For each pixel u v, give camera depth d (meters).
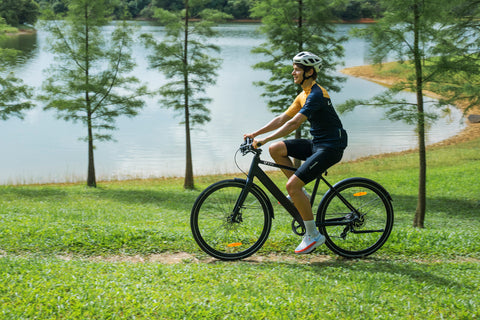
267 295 3.93
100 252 5.18
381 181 21.05
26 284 3.92
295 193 4.69
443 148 29.36
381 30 12.30
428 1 11.74
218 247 5.09
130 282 4.11
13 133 35.66
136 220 12.38
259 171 4.93
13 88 19.80
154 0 46.84
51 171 25.56
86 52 20.38
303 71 4.70
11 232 5.57
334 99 45.12
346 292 4.04
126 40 20.88
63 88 20.78
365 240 5.25
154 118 41.22
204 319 3.50
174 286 4.09
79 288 3.88
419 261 5.16
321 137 4.66
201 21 21.12
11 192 18.39
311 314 3.63
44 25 20.14
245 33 112.75
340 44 19.73
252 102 46.94
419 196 13.29
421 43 12.24
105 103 21.39
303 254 5.19
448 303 3.89
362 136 33.69
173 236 5.56
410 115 12.41
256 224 5.14
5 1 74.81
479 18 14.47
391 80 57.28
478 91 12.72
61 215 11.73
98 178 24.20
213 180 23.52
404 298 3.98
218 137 33.41
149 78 54.75
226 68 67.75
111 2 21.11
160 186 22.08
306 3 18.81
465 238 5.86
